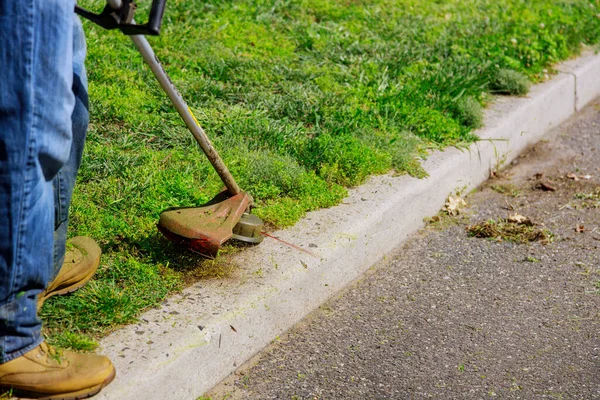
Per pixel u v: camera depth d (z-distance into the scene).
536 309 3.62
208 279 3.32
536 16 7.20
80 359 2.60
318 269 3.57
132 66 5.24
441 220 4.54
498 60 6.10
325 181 4.26
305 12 6.59
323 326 3.47
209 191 4.01
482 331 3.44
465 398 2.98
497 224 4.48
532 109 5.67
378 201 4.12
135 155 4.25
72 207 3.70
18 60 2.32
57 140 2.45
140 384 2.67
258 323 3.22
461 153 4.82
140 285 3.20
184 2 6.28
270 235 3.72
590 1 7.91
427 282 3.86
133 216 3.71
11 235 2.40
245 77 5.38
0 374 2.51
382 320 3.52
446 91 5.44
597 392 3.01
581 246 4.23
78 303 3.05
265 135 4.60
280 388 3.04
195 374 2.92
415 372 3.14
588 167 5.32
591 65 6.59
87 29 5.52
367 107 5.16
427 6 7.11
